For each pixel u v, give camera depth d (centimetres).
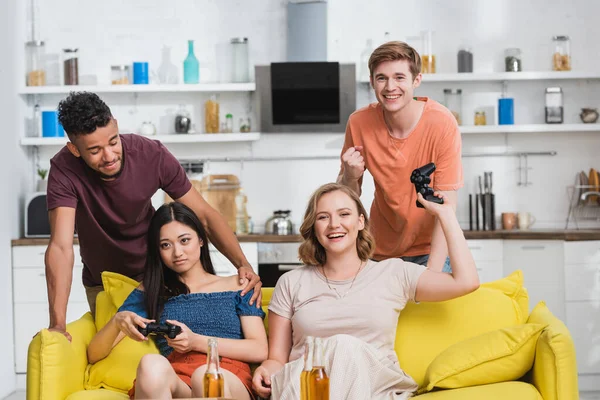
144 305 311
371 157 339
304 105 620
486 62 634
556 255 559
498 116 621
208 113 621
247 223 621
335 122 621
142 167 322
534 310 319
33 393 277
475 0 633
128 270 345
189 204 335
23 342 580
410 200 335
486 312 312
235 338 307
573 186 635
